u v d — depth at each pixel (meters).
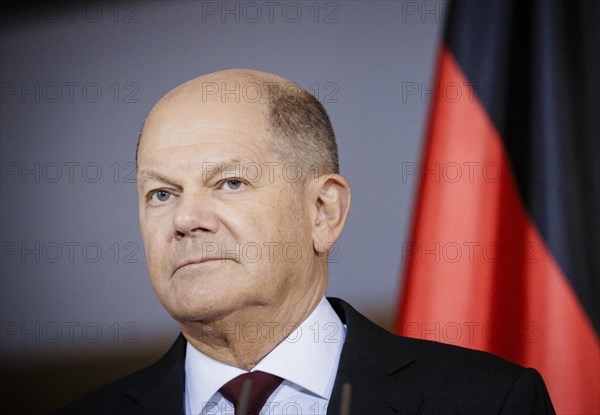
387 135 8.00
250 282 5.04
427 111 7.99
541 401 5.43
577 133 7.65
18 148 8.76
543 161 7.70
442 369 5.50
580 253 7.55
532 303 7.59
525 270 7.64
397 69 8.10
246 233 5.03
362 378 5.34
